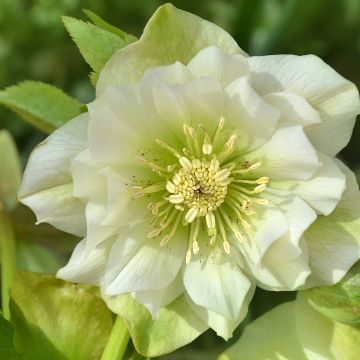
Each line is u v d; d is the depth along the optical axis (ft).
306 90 0.66
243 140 0.68
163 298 0.69
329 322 0.71
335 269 0.68
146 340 0.69
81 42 0.69
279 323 0.73
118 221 0.67
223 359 0.72
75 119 0.67
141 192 0.68
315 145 0.67
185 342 0.69
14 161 0.89
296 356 0.71
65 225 0.68
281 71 0.66
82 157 0.65
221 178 0.69
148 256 0.68
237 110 0.66
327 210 0.66
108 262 0.67
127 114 0.66
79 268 0.68
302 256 0.67
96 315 0.72
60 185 0.67
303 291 0.71
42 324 0.72
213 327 0.68
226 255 0.69
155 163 0.70
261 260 0.67
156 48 0.67
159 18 0.66
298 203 0.66
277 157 0.67
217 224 0.71
